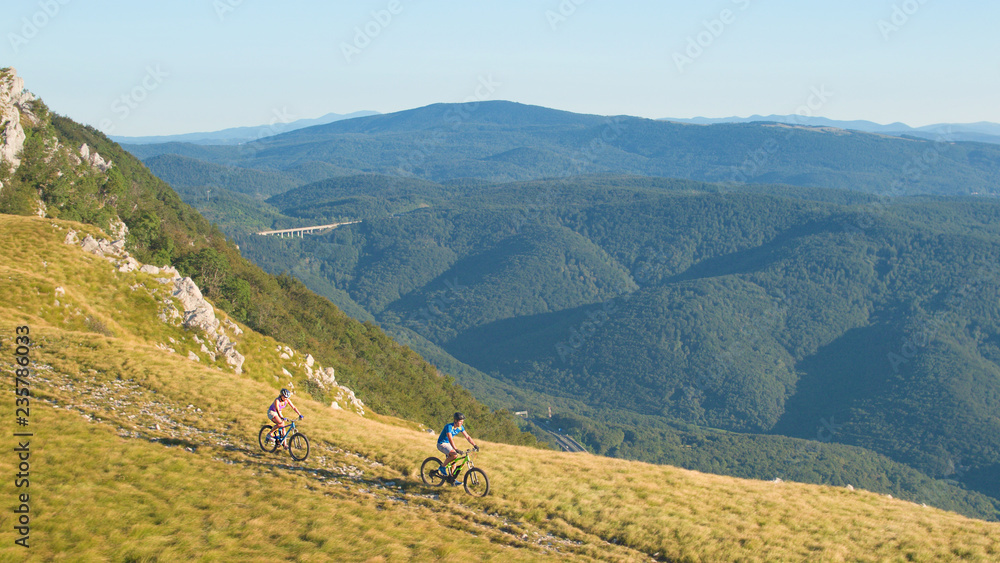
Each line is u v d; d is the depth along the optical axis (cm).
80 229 7331
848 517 2862
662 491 3000
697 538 2491
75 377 3656
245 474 2558
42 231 6875
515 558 2106
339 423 3803
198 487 2327
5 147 11219
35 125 13750
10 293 5153
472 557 2053
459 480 2825
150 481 2298
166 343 6328
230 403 3722
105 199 13600
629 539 2467
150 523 1973
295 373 7938
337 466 2945
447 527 2348
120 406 3284
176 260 12350
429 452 3284
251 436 3197
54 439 2503
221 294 11369
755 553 2391
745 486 3269
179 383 3900
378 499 2542
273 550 1911
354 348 16088
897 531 2703
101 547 1772
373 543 2050
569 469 3266
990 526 2872
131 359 4141
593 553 2300
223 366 6712
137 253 11144
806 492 3288
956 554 2486
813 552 2422
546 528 2503
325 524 2144
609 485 3016
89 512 1961
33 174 11369
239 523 2066
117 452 2502
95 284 6431
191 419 3319
